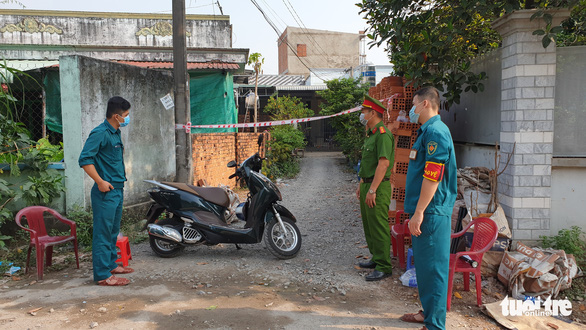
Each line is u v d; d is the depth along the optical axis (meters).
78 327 3.33
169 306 3.75
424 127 3.20
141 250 5.63
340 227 6.94
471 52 6.46
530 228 4.66
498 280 4.39
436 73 5.88
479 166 5.86
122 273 4.65
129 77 6.61
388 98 6.07
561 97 4.80
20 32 12.98
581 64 4.75
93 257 4.29
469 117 6.33
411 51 5.80
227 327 3.36
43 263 4.57
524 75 4.61
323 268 4.88
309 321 3.49
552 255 4.10
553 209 4.75
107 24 13.57
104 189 4.16
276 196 5.14
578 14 5.41
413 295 4.07
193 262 5.07
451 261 3.81
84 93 5.72
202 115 12.00
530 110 4.62
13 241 5.61
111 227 4.33
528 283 4.06
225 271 4.74
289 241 5.41
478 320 3.58
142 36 13.77
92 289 4.17
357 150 15.42
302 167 16.98
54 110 8.76
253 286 4.28
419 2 5.77
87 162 4.06
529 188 4.66
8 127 5.36
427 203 2.98
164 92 7.59
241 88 19.67
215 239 5.10
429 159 2.99
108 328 3.31
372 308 3.78
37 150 5.88
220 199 5.44
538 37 4.57
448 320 3.56
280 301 3.90
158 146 7.34
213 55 12.55
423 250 3.12
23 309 3.69
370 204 4.40
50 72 8.61
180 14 7.53
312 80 27.05
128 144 6.56
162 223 5.25
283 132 15.23
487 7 4.85
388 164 4.32
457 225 4.77
